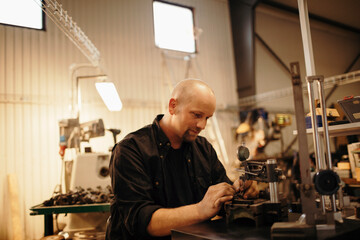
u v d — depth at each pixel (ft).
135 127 14.32
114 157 4.31
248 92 17.21
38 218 11.71
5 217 11.14
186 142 4.86
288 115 14.67
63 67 12.87
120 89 14.25
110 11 14.51
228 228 3.09
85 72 13.25
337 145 8.41
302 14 6.36
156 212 3.64
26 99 12.00
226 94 17.58
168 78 15.43
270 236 2.71
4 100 11.62
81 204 7.69
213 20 17.93
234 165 15.34
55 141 12.34
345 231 2.67
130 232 3.73
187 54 16.66
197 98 4.12
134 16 15.20
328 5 9.41
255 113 15.79
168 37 16.30
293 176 12.26
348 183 5.93
